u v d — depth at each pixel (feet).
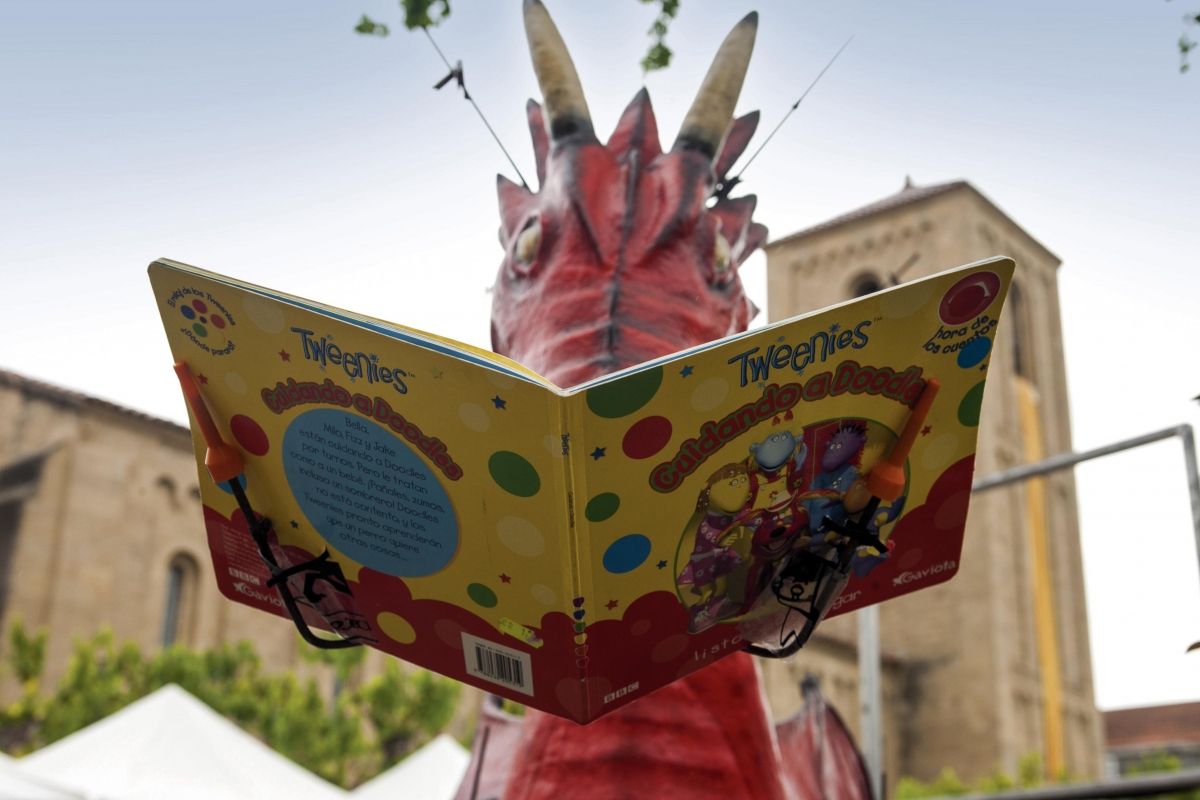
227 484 6.48
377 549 6.48
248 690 69.10
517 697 6.91
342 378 5.92
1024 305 124.06
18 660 65.16
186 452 75.92
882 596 7.15
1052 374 124.36
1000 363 119.14
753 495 6.27
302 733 68.69
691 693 10.53
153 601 72.28
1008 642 109.91
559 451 5.72
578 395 5.59
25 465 69.36
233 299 5.87
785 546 6.53
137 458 73.67
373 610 6.81
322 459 6.25
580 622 6.30
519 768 10.50
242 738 29.12
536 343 11.36
